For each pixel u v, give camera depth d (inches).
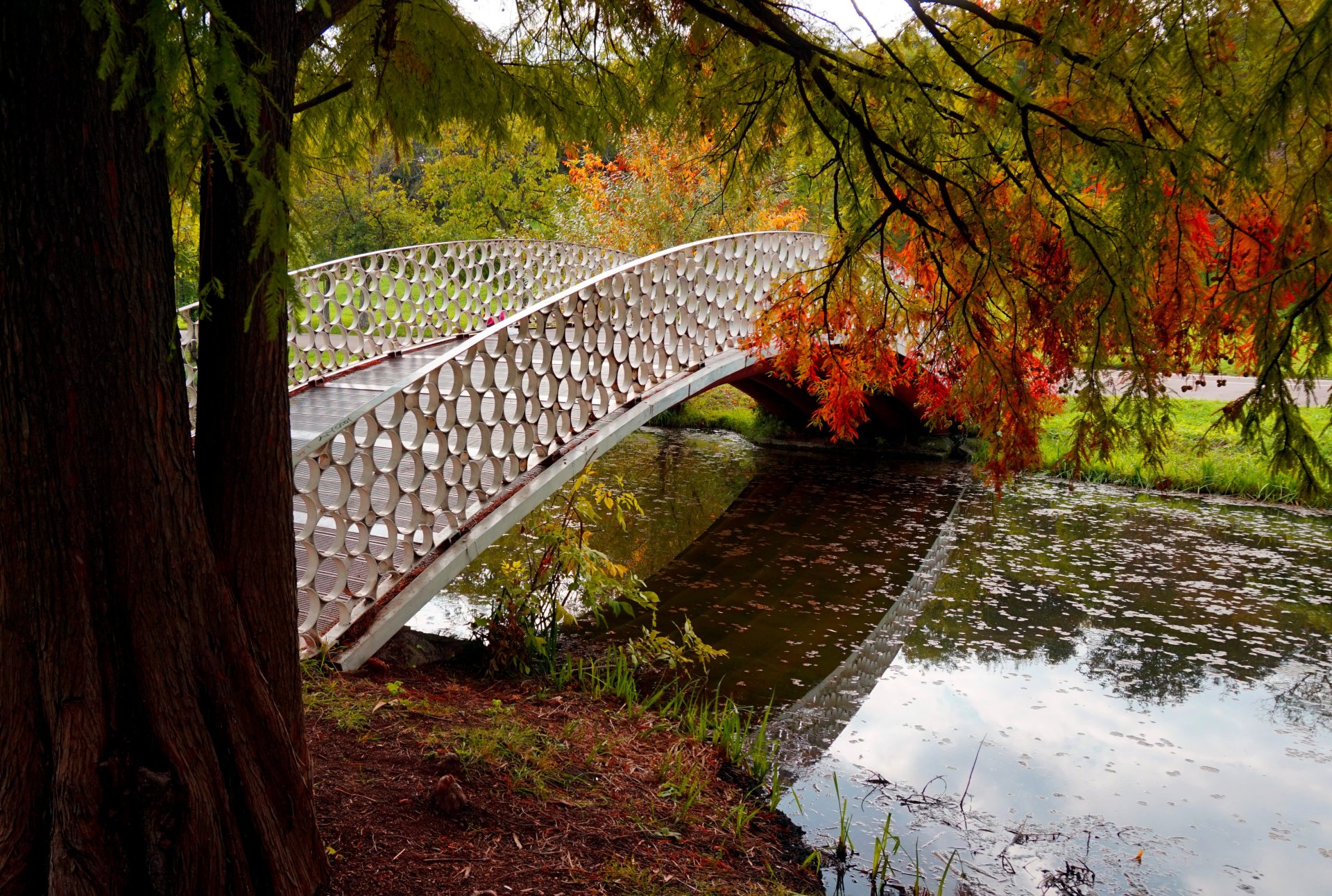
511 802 127.3
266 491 87.3
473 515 217.5
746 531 383.2
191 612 75.7
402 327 405.1
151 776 71.2
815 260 425.7
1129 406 102.7
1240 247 99.7
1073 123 100.9
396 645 199.9
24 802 69.9
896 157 114.0
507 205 901.8
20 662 69.2
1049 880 142.0
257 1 79.2
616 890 109.7
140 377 71.7
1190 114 94.7
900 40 115.0
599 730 171.0
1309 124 85.0
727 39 124.4
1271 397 80.8
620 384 285.6
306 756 93.7
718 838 136.9
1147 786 175.8
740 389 573.9
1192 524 412.5
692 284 326.6
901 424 608.7
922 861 144.9
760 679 223.0
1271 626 273.9
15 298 65.9
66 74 64.5
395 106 136.6
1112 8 97.5
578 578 221.8
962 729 199.5
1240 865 148.8
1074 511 437.4
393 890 98.2
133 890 71.1
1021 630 266.4
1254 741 197.3
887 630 263.1
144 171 71.4
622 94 137.3
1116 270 99.2
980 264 118.7
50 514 68.4
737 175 141.4
